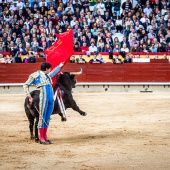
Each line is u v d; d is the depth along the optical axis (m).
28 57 31.81
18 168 10.59
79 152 12.36
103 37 32.75
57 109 14.18
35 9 33.28
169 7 35.09
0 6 33.00
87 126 17.22
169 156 11.74
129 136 14.86
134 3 35.81
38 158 11.66
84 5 34.03
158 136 14.77
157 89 33.06
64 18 32.66
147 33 33.47
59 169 10.45
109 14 34.16
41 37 31.78
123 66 32.72
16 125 17.67
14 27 32.06
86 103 24.98
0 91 31.88
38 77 13.55
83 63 32.22
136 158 11.53
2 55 31.81
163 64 32.84
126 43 32.97
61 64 14.00
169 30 33.66
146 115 20.12
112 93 31.11
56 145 13.44
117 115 20.28
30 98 13.48
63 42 14.84
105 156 11.81
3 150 12.77
